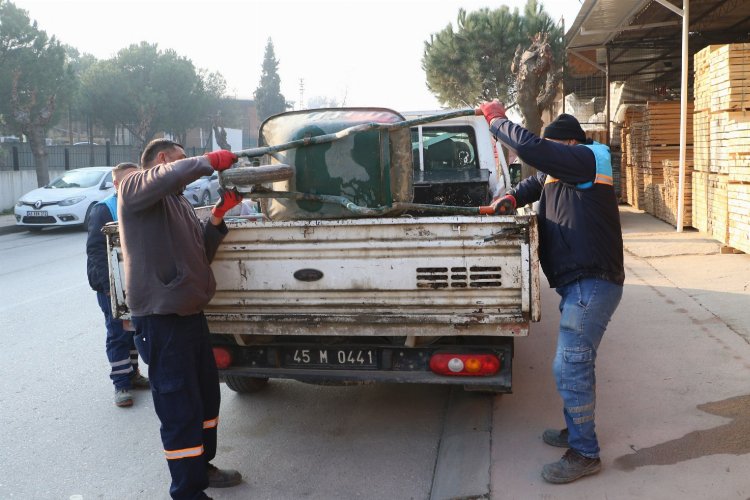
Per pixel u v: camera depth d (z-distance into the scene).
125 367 5.48
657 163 13.56
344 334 4.06
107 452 4.65
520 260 3.81
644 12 15.26
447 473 3.99
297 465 4.31
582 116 29.14
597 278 3.67
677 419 4.24
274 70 88.56
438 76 28.78
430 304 3.95
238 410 5.25
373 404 5.29
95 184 18.42
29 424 5.14
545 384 5.14
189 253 3.63
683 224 11.44
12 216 21.44
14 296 9.66
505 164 7.28
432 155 7.07
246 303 4.17
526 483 3.68
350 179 4.13
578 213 3.68
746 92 8.65
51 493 4.10
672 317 6.37
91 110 45.22
